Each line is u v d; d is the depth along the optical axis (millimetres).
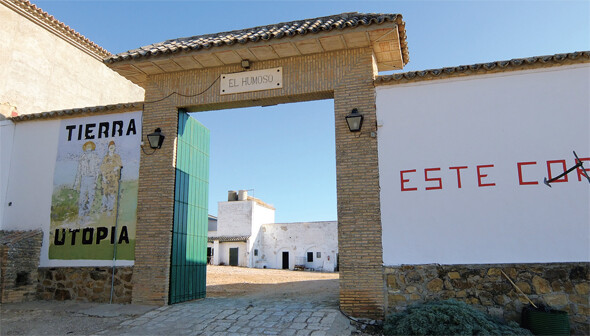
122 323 8875
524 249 8453
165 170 10680
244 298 11281
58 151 11812
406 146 9367
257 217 40875
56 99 15438
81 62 16719
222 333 8016
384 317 8719
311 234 39375
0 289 10359
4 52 13672
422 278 8758
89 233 10992
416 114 9453
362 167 9477
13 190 11930
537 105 8922
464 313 7637
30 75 14477
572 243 8281
